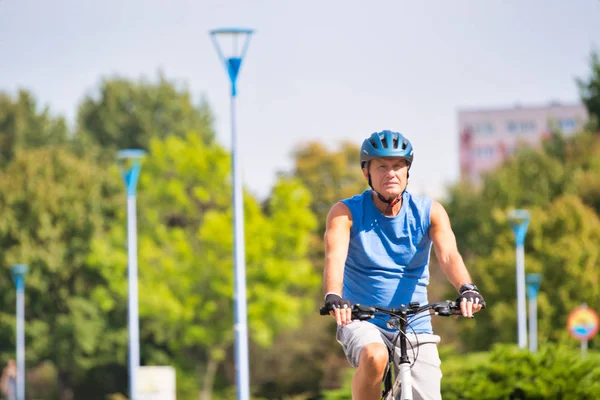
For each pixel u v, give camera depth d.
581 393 19.06
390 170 10.16
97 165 123.75
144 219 99.25
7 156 130.88
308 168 121.69
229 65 32.56
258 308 89.69
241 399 31.41
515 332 82.31
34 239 106.69
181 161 95.56
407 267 10.41
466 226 113.50
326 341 100.06
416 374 10.23
